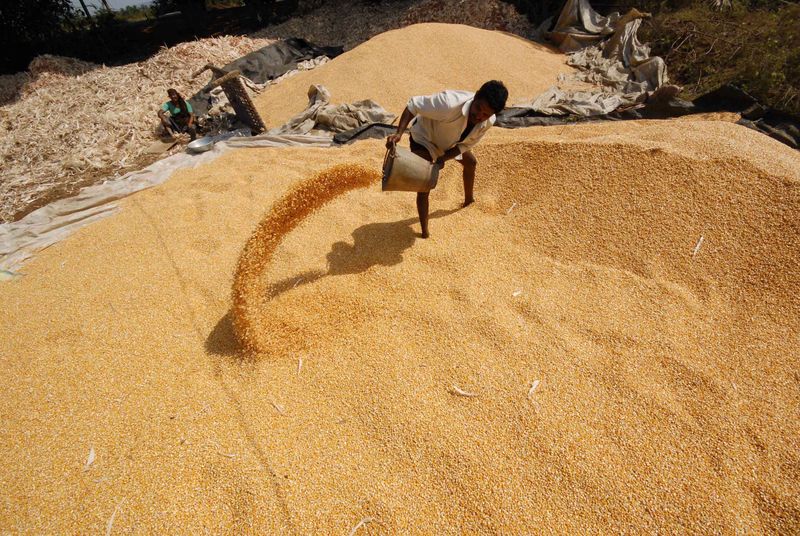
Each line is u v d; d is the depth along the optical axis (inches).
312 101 253.9
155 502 67.6
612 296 98.7
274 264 122.8
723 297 94.0
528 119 212.8
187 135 261.0
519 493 66.0
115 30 566.9
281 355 92.9
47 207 179.9
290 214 97.9
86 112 281.0
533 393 79.8
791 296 88.7
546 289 103.5
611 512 63.0
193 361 94.8
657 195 113.2
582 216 119.0
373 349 92.4
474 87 263.7
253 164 195.2
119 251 140.8
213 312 109.5
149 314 110.5
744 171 108.3
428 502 66.1
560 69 290.0
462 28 307.7
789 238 95.3
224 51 370.9
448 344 91.7
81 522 65.7
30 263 147.6
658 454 68.9
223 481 69.9
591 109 219.8
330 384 86.0
